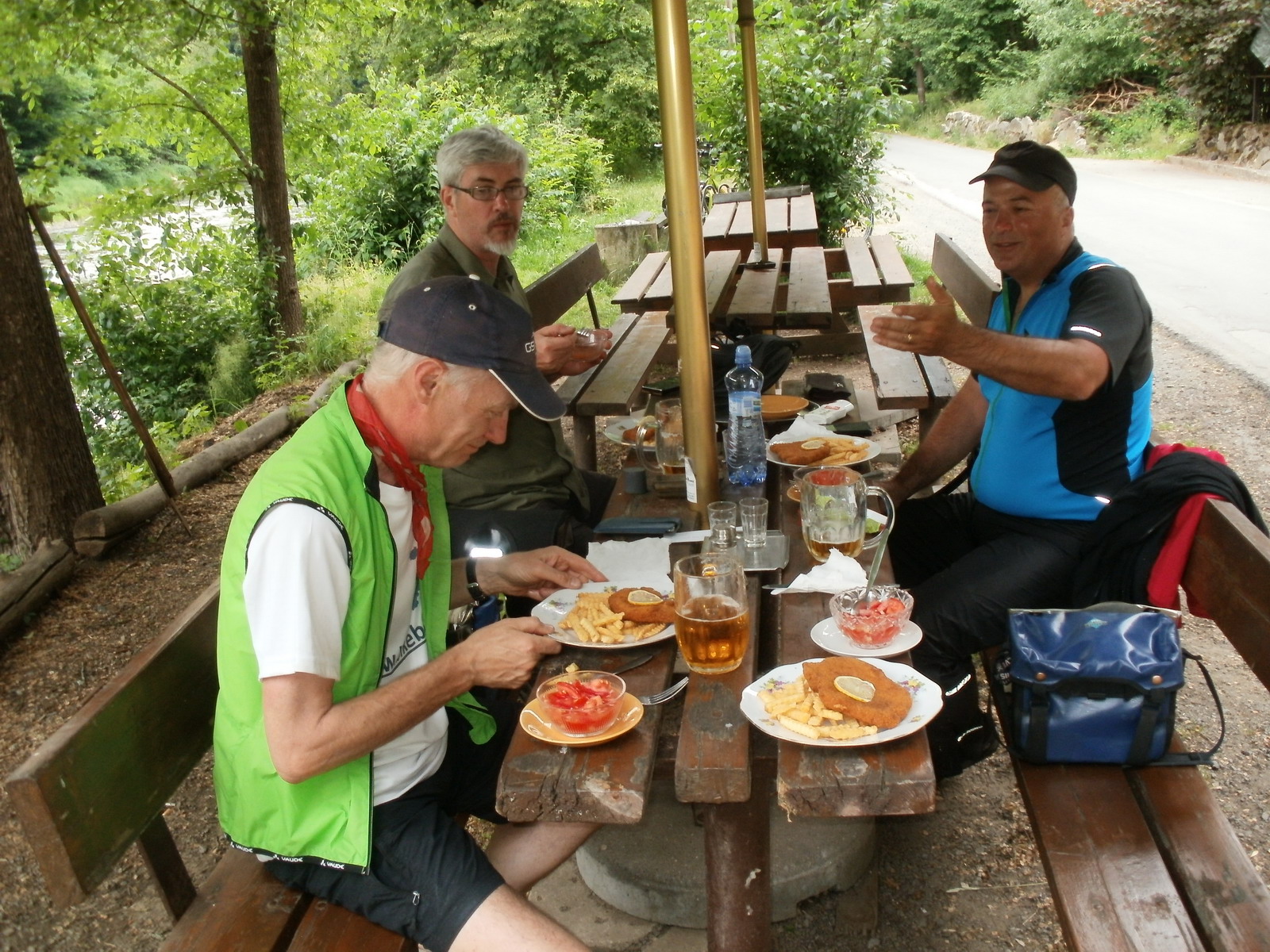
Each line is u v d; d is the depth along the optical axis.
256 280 9.27
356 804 1.80
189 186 9.00
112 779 1.79
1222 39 18.69
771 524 2.62
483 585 2.31
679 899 2.57
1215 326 8.07
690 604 1.85
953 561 3.09
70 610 4.71
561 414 1.84
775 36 10.13
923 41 37.50
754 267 6.05
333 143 10.42
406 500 1.93
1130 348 2.51
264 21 8.08
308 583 1.69
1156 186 16.92
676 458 2.80
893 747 1.66
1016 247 2.81
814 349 7.04
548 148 16.11
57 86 27.00
